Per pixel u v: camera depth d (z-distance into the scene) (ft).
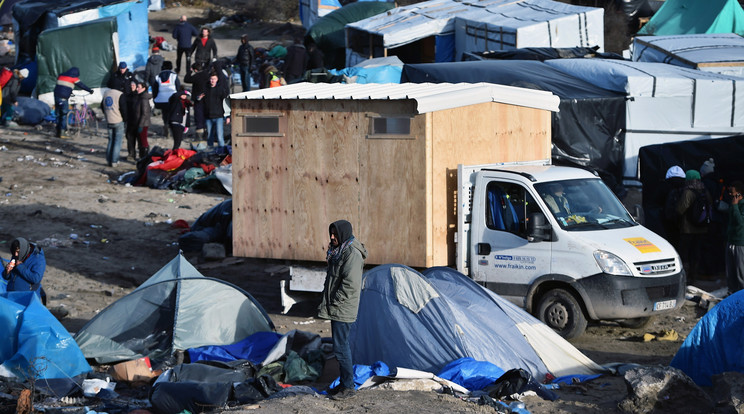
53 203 121.80
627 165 117.60
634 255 66.80
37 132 170.30
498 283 70.95
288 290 79.61
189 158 134.41
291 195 77.30
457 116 73.82
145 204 122.72
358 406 49.85
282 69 198.59
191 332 65.62
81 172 139.74
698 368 56.18
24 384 55.93
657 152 93.71
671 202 87.45
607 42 200.85
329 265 52.65
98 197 125.70
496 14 184.34
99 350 63.93
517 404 50.78
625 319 70.38
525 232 69.87
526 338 60.13
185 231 108.47
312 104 75.31
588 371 59.41
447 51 188.44
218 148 137.69
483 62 133.80
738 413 47.93
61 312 76.84
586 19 167.12
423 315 59.77
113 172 140.87
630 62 131.34
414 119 71.51
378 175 73.56
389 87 80.12
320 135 75.36
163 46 240.53
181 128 141.28
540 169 74.38
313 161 75.97
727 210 86.07
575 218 69.82
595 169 116.26
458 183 72.38
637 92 115.85
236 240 80.07
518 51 148.46
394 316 60.54
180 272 67.97
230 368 57.98
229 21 285.23
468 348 58.13
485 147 77.05
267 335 66.54
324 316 52.13
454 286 63.93
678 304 68.54
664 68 125.80
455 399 51.75
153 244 105.70
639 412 49.55
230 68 204.54
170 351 64.18
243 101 78.07
